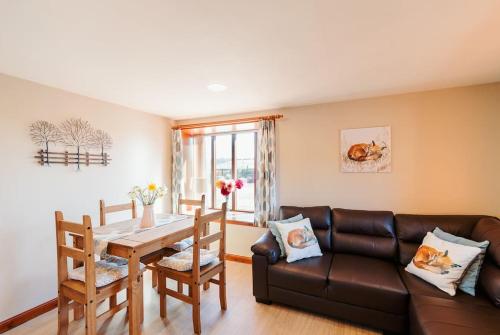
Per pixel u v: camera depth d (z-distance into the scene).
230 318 2.22
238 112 3.62
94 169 2.88
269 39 1.58
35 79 2.27
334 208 2.95
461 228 2.27
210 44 1.64
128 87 2.50
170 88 2.54
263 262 2.41
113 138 3.12
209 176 4.29
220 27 1.44
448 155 2.58
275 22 1.39
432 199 2.64
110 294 1.82
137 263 1.84
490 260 1.83
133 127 3.41
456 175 2.56
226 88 2.54
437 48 1.71
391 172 2.80
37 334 2.04
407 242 2.44
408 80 2.34
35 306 2.30
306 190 3.22
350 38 1.57
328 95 2.80
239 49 1.71
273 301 2.40
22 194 2.24
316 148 3.16
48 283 2.40
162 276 2.21
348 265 2.32
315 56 1.83
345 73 2.16
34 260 2.30
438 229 2.28
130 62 1.92
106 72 2.11
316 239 2.70
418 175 2.69
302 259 2.49
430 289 1.87
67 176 2.60
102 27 1.43
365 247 2.57
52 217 2.45
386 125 2.81
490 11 1.29
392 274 2.14
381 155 2.84
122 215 3.20
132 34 1.51
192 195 4.29
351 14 1.32
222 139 4.20
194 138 4.31
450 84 2.46
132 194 2.40
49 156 2.44
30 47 1.67
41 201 2.37
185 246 2.60
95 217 2.87
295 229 2.63
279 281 2.33
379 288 1.95
